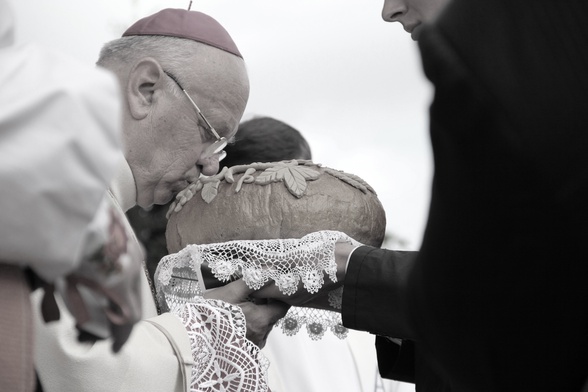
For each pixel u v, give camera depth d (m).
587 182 1.41
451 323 1.50
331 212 2.54
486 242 1.44
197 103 2.98
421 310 1.53
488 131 1.40
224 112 3.03
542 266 1.44
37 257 1.46
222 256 2.56
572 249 1.42
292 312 2.75
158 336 2.50
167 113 2.96
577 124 1.41
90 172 1.45
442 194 1.45
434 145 1.44
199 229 2.61
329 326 2.73
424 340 1.57
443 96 1.41
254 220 2.53
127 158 2.95
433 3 2.29
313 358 3.49
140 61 2.98
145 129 2.95
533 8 1.47
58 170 1.42
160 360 2.45
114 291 1.59
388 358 2.68
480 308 1.47
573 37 1.46
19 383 1.50
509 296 1.46
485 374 1.53
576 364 1.50
